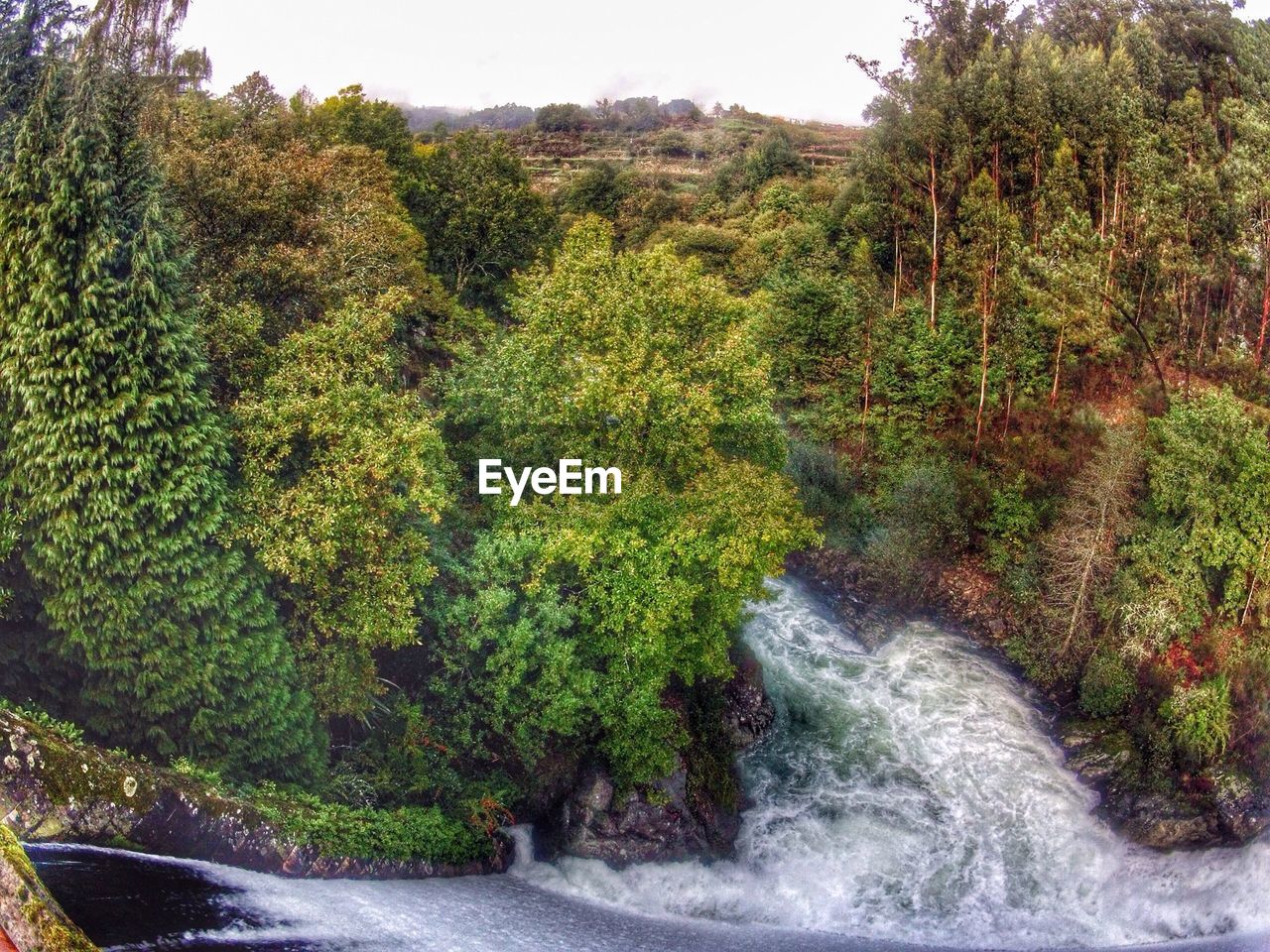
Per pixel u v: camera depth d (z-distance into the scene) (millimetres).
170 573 22438
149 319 22250
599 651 28484
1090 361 49312
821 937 27547
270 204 28297
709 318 32219
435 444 27828
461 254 52875
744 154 112250
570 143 156375
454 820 27078
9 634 21656
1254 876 32031
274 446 24062
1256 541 37375
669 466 30031
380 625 24328
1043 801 32938
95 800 19188
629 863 28547
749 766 33125
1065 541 39719
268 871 21859
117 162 22734
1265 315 48312
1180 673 35938
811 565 44719
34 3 22547
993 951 27859
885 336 52438
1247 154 50125
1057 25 69750
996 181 55531
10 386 20984
